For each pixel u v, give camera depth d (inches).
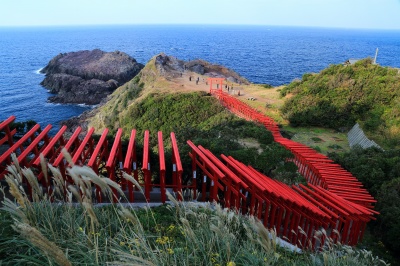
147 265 144.8
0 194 319.6
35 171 355.6
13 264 160.6
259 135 723.4
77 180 154.7
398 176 525.3
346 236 377.1
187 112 1190.9
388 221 417.4
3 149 537.3
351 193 444.8
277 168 504.1
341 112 994.7
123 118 1333.7
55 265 150.5
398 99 970.1
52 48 6048.2
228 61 4060.0
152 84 1603.1
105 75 2694.4
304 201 374.6
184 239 217.6
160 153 380.5
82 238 175.0
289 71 3243.1
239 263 182.9
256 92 1433.3
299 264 218.2
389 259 370.3
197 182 473.4
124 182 393.1
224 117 1063.6
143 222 245.6
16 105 2069.4
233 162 422.6
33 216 188.9
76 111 2058.3
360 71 1189.7
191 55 4891.7
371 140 818.8
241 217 282.4
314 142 881.5
